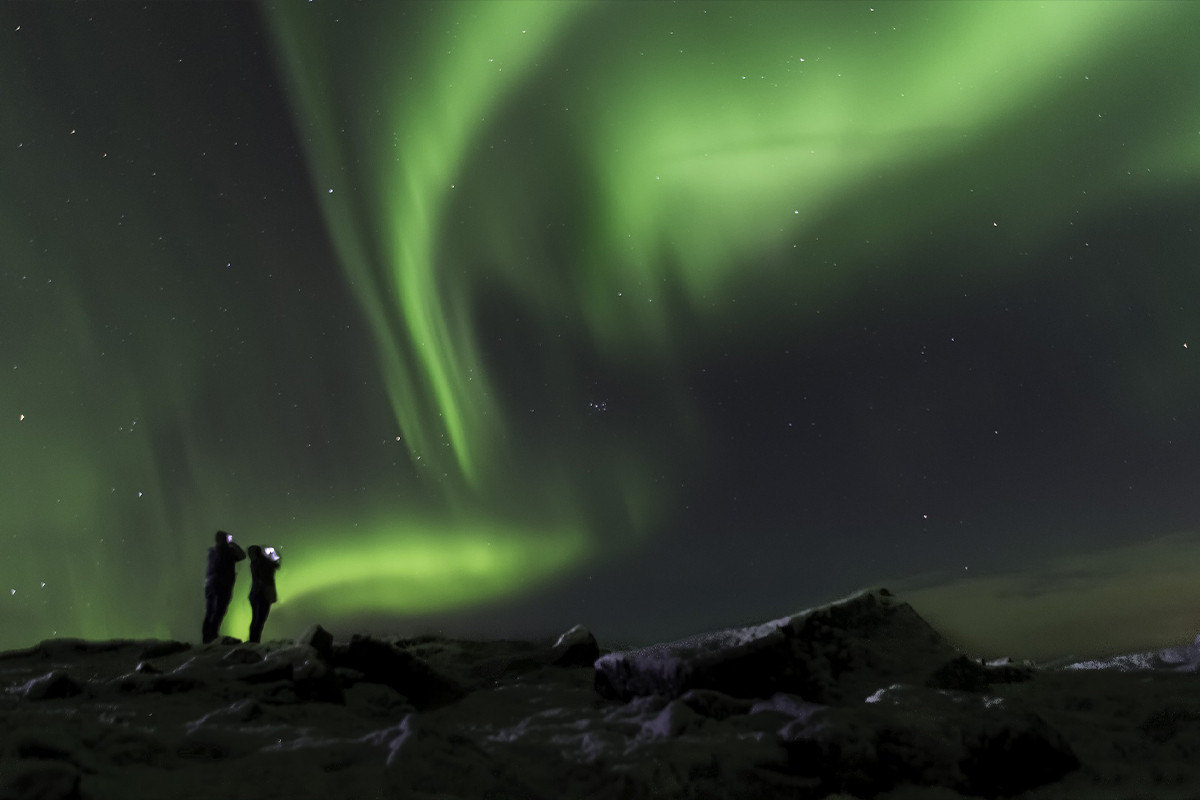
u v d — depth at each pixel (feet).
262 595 31.58
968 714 14.79
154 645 24.48
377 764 12.82
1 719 14.29
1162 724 16.49
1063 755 14.53
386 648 19.52
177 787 11.82
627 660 18.11
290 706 17.07
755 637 17.26
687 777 12.99
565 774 13.26
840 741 13.65
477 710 18.42
